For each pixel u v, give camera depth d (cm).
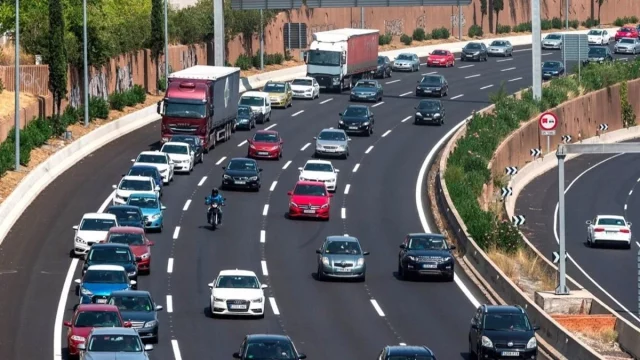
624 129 16450
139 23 15000
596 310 7256
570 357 6194
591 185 13238
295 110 14750
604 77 16338
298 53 18875
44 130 11656
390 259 8800
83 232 8400
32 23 13425
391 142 13138
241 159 10912
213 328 6788
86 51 12388
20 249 8575
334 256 8075
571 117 15112
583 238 10862
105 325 6012
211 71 12575
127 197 9656
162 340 6494
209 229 9381
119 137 12594
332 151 12169
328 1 13988
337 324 6962
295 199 9844
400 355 5331
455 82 17488
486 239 8944
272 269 8338
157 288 7712
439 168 11481
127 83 14475
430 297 7712
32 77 12675
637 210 12188
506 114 13688
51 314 7031
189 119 11906
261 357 5441
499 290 7669
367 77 17100
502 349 5959
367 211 10244
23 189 9862
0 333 6606
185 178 11094
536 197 12575
